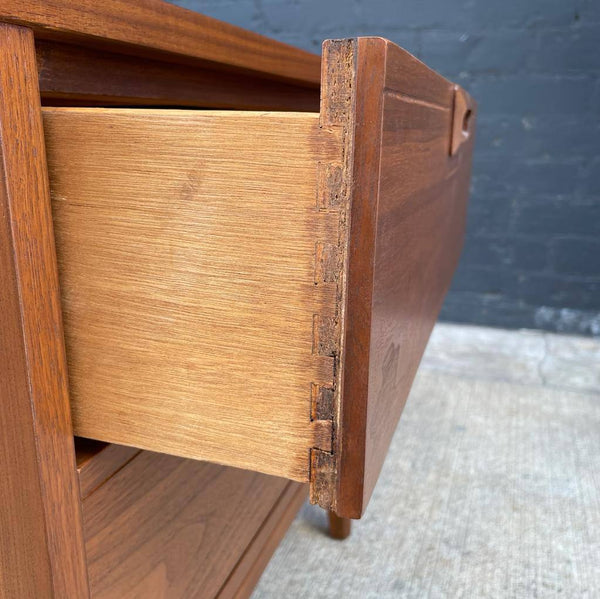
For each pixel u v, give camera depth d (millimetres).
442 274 673
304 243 335
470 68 1672
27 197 355
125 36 395
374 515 982
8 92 337
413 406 1351
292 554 898
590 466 1124
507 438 1220
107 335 387
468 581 842
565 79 1619
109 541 452
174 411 386
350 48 306
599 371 1548
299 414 362
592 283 1728
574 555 893
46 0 334
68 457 407
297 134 322
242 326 359
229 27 534
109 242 369
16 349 370
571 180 1678
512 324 1812
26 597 424
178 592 546
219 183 339
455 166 702
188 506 542
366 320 336
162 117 338
